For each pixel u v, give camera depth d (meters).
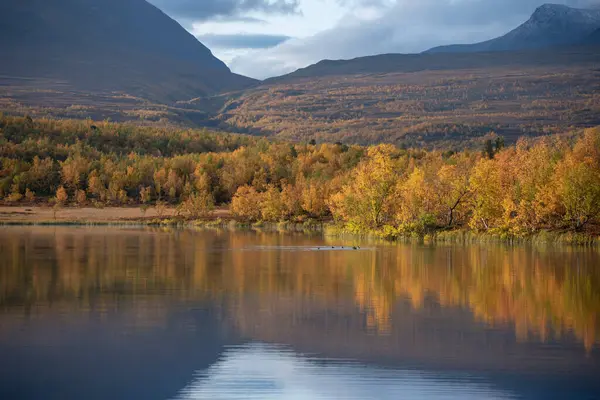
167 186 187.25
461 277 51.75
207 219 149.25
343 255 69.75
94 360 28.62
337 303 40.84
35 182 187.75
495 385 25.66
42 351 29.78
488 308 39.25
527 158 104.81
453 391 25.02
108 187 187.25
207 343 31.31
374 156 106.56
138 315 37.12
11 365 27.84
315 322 35.56
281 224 133.00
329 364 28.20
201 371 27.22
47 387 25.34
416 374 26.91
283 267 58.75
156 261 63.53
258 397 24.42
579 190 85.88
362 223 103.62
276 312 38.12
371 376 26.73
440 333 33.16
